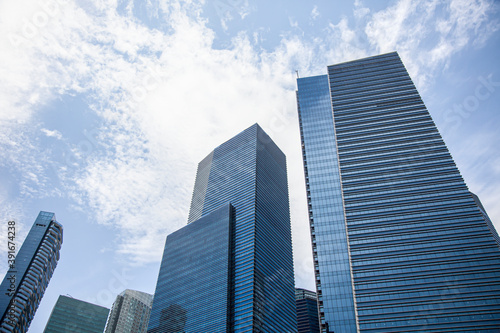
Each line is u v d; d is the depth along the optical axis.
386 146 167.75
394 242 133.25
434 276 120.88
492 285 114.75
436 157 156.88
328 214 153.88
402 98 187.12
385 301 118.62
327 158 176.00
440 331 108.75
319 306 128.88
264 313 179.12
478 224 130.75
